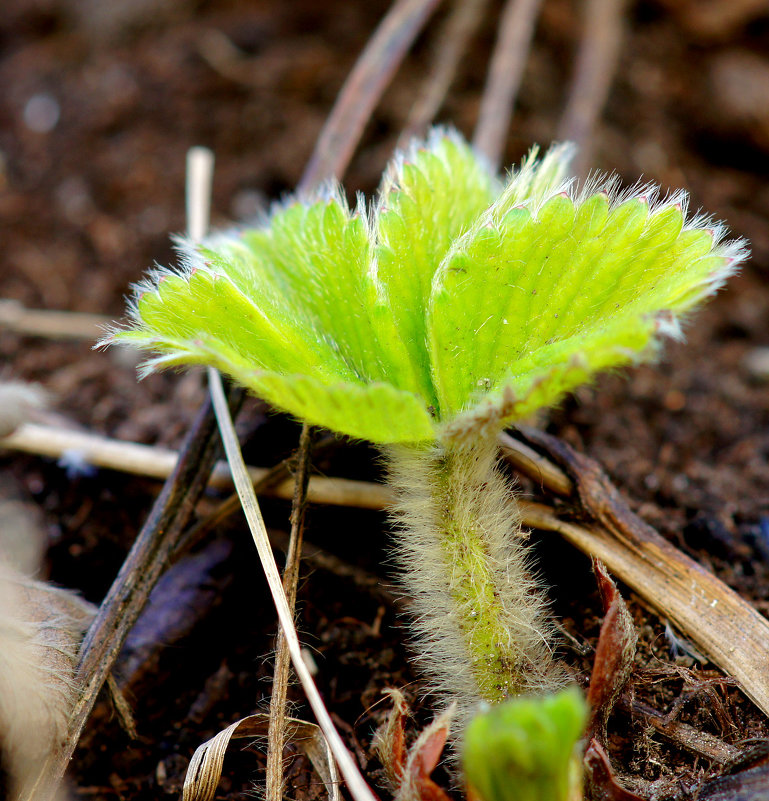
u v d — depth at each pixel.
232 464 0.14
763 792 0.13
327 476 0.15
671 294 0.13
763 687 0.13
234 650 0.14
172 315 0.13
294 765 0.14
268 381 0.12
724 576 0.15
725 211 0.20
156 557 0.14
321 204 0.14
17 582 0.14
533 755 0.12
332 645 0.14
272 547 0.15
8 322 0.17
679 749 0.13
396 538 0.14
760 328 0.18
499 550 0.14
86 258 0.19
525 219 0.13
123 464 0.15
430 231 0.14
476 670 0.13
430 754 0.12
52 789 0.13
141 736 0.14
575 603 0.14
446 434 0.13
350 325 0.14
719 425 0.17
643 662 0.14
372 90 0.17
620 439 0.16
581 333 0.13
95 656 0.14
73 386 0.17
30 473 0.16
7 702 0.13
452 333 0.13
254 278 0.13
